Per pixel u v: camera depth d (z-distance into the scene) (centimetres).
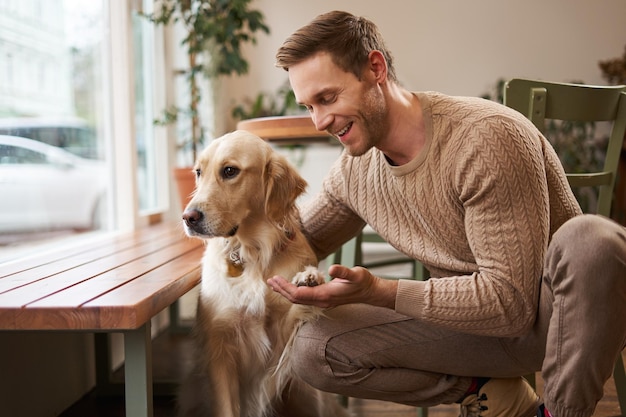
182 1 336
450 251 124
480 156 108
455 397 133
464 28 530
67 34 237
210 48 337
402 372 130
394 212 129
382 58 111
